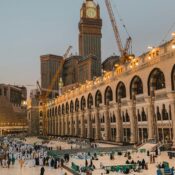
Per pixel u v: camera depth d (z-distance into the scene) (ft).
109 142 272.31
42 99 645.10
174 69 189.57
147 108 222.28
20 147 230.07
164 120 203.82
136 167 119.14
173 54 188.34
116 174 110.73
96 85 319.06
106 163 141.59
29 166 145.69
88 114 339.98
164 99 203.62
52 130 532.73
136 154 173.78
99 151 196.75
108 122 291.79
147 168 119.65
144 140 223.51
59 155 183.11
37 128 644.27
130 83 245.86
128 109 252.42
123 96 267.18
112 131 284.82
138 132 238.48
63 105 456.04
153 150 179.73
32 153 180.86
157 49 207.21
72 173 122.52
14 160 159.94
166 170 102.42
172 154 153.89
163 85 207.62
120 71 264.93
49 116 562.66
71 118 409.08
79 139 333.42
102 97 302.66
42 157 156.76
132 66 242.99
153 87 216.95
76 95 386.73
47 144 296.51
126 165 119.75
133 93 244.01
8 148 227.81
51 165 144.97
